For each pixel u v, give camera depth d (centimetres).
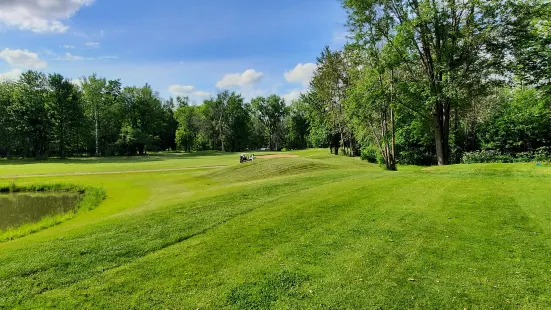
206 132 9375
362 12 2245
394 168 2442
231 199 1276
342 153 5200
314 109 5441
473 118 3309
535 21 2036
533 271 530
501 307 441
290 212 984
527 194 1013
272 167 2691
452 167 1856
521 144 2933
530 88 2517
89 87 7212
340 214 929
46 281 579
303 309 461
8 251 748
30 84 6391
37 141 6322
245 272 584
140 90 8181
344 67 4284
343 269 575
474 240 674
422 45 2366
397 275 544
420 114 2423
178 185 2341
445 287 499
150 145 8175
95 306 490
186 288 536
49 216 1583
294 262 616
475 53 2112
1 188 2372
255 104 10644
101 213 1491
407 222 817
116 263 656
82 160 5609
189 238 804
